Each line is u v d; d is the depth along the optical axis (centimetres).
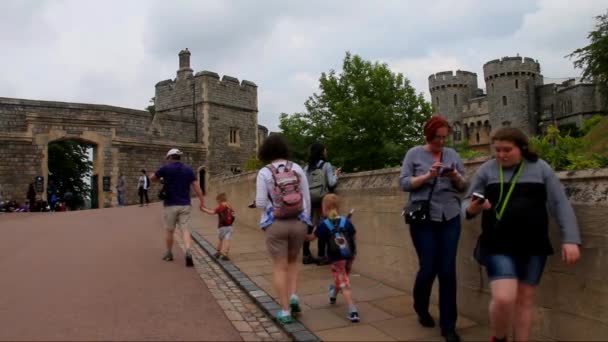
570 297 340
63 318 451
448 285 382
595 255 321
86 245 866
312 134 2983
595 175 331
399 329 409
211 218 1373
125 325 432
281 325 425
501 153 321
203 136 3052
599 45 3281
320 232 462
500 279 308
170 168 711
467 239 446
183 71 3197
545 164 322
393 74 3020
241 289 561
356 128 2847
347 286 441
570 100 5703
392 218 560
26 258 742
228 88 3225
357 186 637
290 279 450
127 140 2619
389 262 565
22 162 2277
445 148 409
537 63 6222
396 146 2780
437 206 385
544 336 360
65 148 3331
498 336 318
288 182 430
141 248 839
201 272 652
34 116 2314
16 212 1823
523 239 311
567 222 305
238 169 3234
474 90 6681
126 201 2600
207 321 445
